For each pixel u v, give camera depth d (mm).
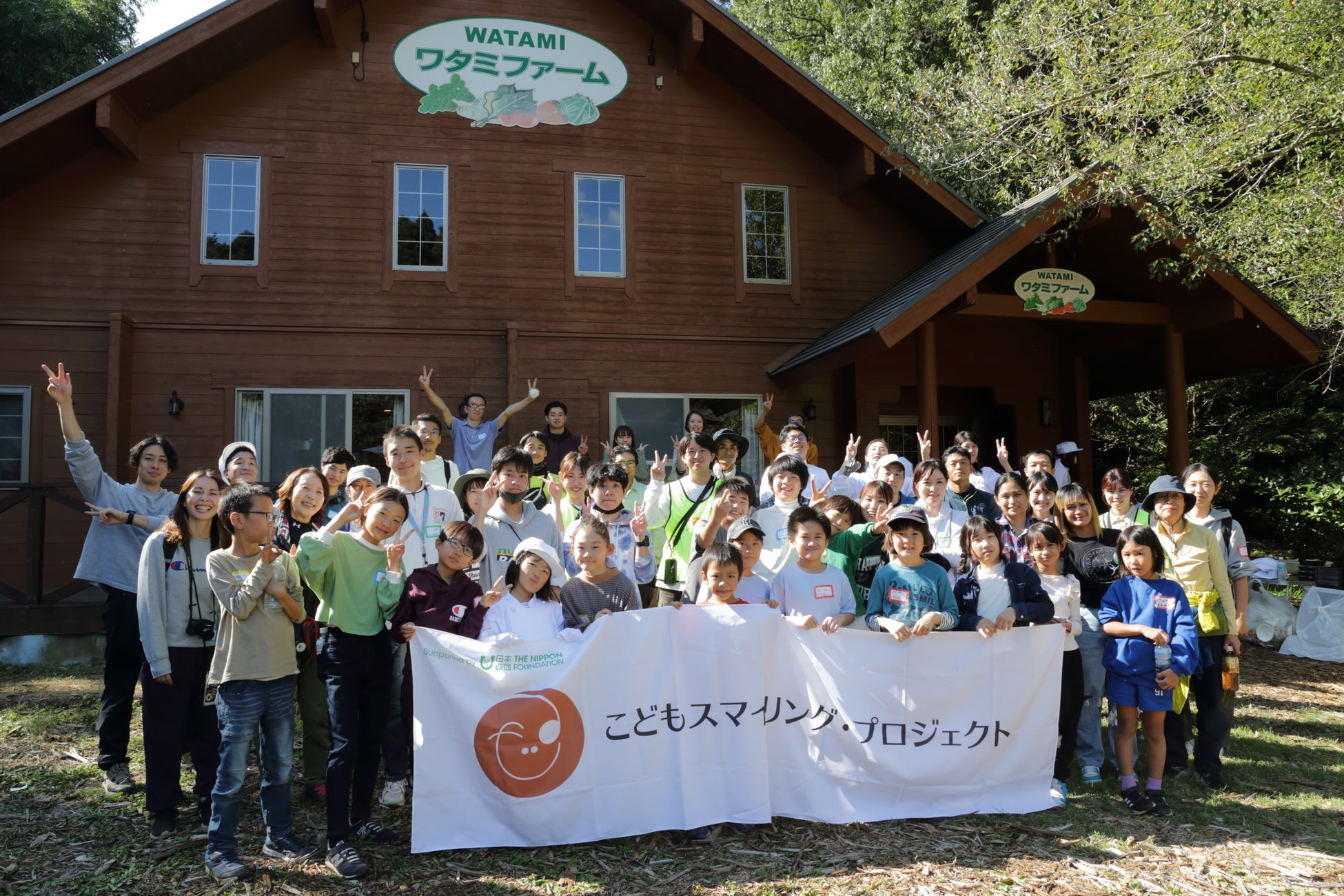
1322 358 13375
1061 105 10836
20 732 5926
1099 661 5137
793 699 4543
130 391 9320
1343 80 9531
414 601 4312
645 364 10531
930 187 10516
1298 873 3984
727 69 10844
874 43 19125
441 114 10250
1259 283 11391
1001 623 4645
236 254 9727
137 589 4883
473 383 10102
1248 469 15914
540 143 10461
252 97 9836
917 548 4766
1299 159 10422
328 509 5402
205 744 4496
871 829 4398
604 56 10719
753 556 4750
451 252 10148
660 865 4008
